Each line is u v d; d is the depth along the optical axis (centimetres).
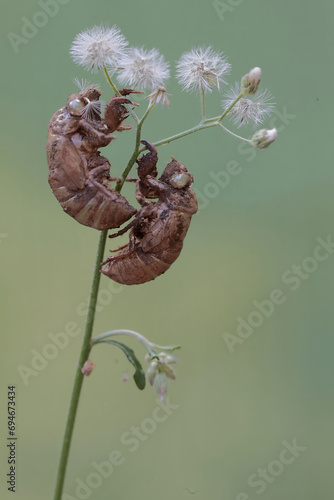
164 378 47
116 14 65
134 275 48
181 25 65
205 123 48
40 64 64
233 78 66
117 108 47
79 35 47
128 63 48
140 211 48
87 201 47
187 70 48
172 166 48
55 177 48
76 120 48
